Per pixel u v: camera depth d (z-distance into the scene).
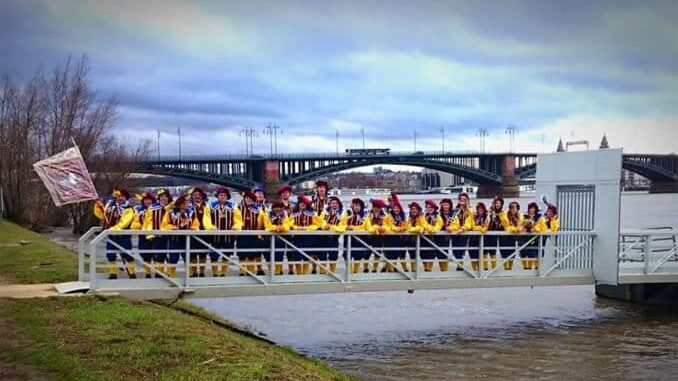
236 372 7.41
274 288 13.11
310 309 17.83
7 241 22.94
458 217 14.55
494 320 16.42
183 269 13.09
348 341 14.12
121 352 7.91
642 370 11.93
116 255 12.29
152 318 9.77
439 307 18.20
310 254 13.74
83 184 13.30
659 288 18.06
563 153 17.06
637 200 80.38
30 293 11.42
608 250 15.73
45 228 41.53
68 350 7.96
